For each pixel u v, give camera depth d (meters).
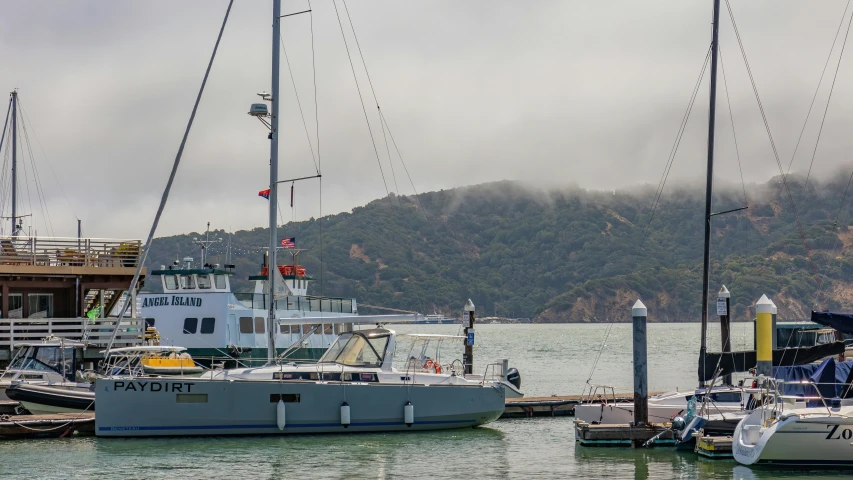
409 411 29.02
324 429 28.33
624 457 25.97
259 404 27.75
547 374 64.62
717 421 26.30
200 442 27.14
